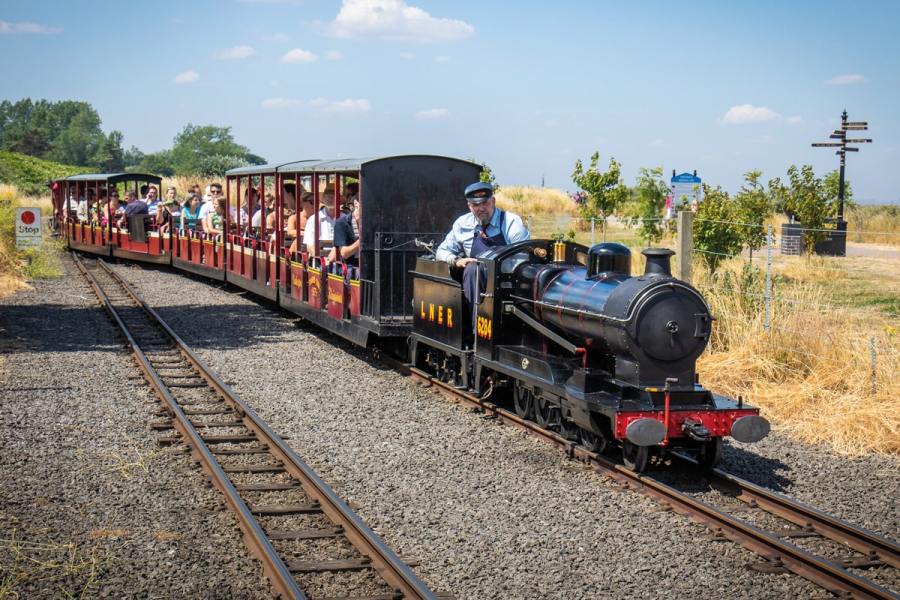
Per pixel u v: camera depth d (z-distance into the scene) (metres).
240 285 17.83
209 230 20.22
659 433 6.80
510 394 9.91
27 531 5.96
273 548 5.51
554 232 25.97
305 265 13.92
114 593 5.09
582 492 6.84
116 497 6.65
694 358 7.15
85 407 9.23
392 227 11.77
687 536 6.00
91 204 28.97
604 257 7.66
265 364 11.55
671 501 6.59
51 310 16.09
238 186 18.34
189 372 11.05
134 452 7.76
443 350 10.14
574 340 8.05
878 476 7.39
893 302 14.74
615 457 7.77
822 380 9.59
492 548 5.80
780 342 10.47
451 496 6.77
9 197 34.66
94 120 199.75
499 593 5.16
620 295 7.17
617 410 6.86
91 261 27.14
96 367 11.20
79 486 6.88
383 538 5.93
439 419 8.92
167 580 5.25
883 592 4.90
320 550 5.66
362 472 7.31
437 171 11.89
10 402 9.36
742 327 11.03
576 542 5.91
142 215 24.81
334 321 12.52
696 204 18.52
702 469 7.38
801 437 8.47
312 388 10.24
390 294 11.66
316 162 13.91
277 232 15.33
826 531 6.04
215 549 5.70
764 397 9.47
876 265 19.80
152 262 24.41
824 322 10.78
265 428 8.19
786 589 5.21
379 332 10.97
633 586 5.27
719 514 6.11
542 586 5.26
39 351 12.19
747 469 7.47
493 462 7.59
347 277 11.96
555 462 7.59
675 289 7.08
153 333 13.84
